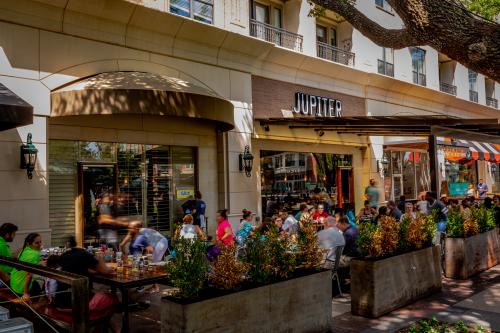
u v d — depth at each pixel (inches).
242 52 551.8
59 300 236.5
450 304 289.3
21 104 291.0
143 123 481.1
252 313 199.6
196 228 381.1
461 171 994.1
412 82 880.3
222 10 546.0
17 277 253.1
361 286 269.0
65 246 378.3
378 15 793.6
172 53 488.7
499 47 193.8
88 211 439.2
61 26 406.3
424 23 209.5
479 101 1131.3
